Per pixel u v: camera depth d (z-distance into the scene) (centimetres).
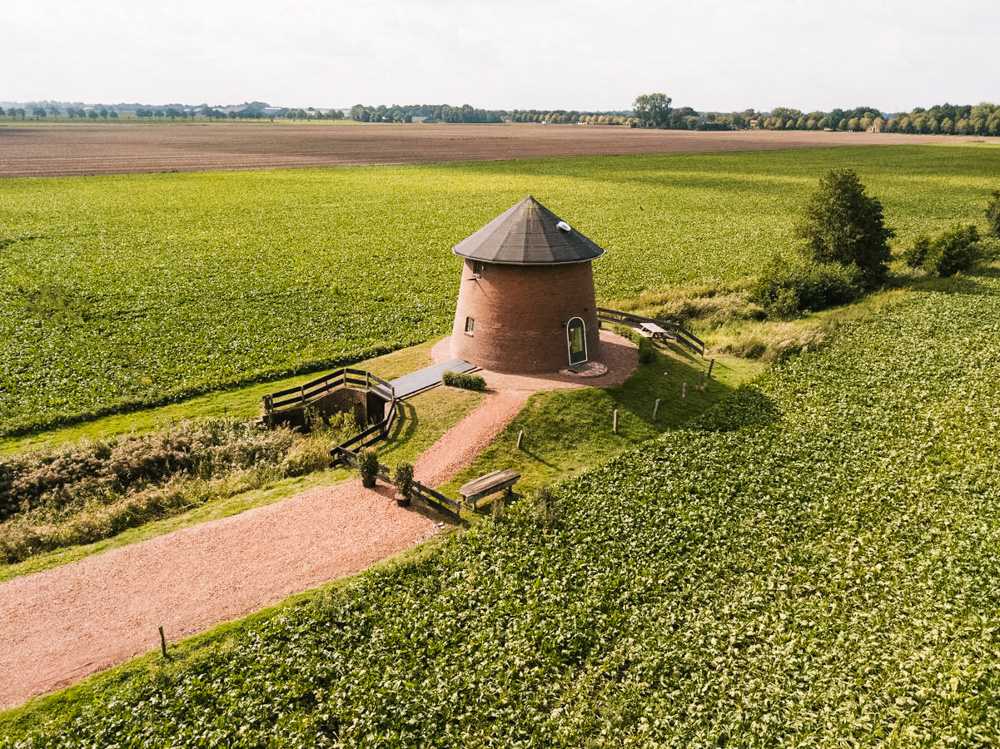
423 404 3088
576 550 2219
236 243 6550
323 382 3203
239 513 2428
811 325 4356
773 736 1568
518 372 3338
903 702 1620
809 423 3052
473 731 1620
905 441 2844
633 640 1870
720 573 2133
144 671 1747
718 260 6094
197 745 1563
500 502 2456
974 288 5125
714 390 3444
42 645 1822
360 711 1652
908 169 13012
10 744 1541
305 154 15650
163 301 4659
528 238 3241
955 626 1834
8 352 3669
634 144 19788
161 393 3284
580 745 1589
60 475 2600
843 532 2289
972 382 3359
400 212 8419
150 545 2245
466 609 1981
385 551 2225
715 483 2600
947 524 2277
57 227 7056
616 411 2983
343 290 5034
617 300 4866
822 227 5422
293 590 2041
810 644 1828
